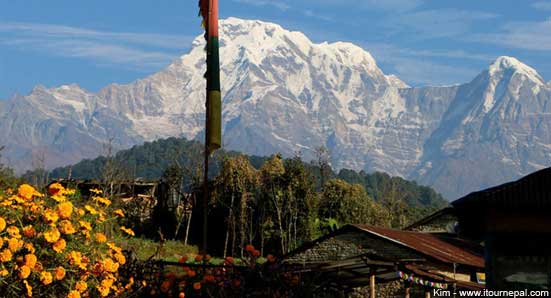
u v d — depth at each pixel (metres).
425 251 34.78
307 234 63.34
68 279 13.05
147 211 63.72
